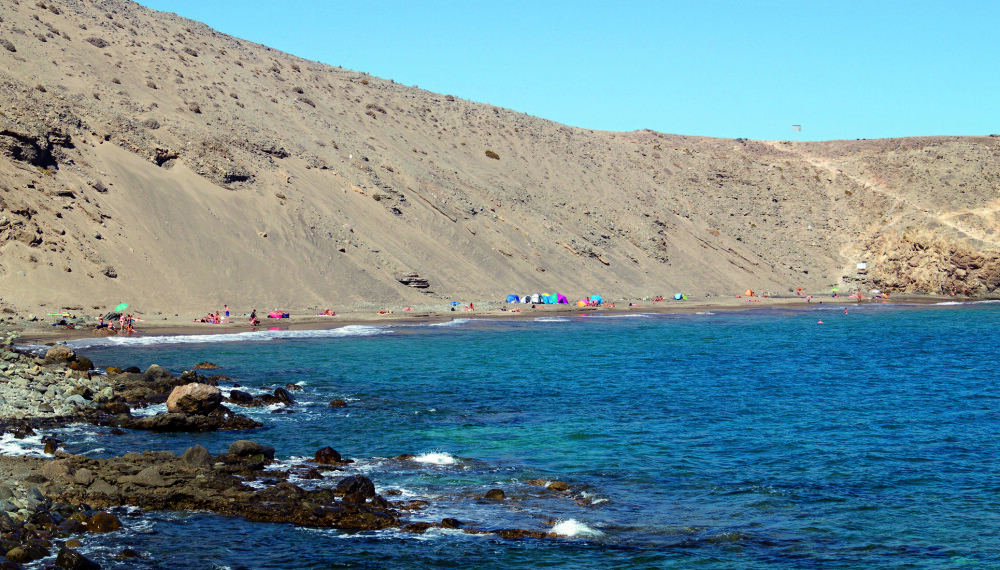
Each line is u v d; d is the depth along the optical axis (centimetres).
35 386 3384
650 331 7900
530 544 2017
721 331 8044
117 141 8188
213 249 7669
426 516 2184
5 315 5697
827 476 2706
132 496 2175
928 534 2159
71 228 6812
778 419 3666
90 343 5288
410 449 2938
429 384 4397
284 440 3000
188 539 1950
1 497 1972
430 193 10944
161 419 3050
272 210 8650
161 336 5809
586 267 11288
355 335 6612
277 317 7125
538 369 5112
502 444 3055
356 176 10400
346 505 2181
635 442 3144
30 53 9112
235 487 2281
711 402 4088
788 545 2062
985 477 2712
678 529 2155
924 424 3584
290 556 1894
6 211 6450
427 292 9012
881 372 5316
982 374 5250
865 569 1925
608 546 2019
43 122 7519
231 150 9312
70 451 2638
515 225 11412
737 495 2473
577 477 2620
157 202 7769
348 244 8906
